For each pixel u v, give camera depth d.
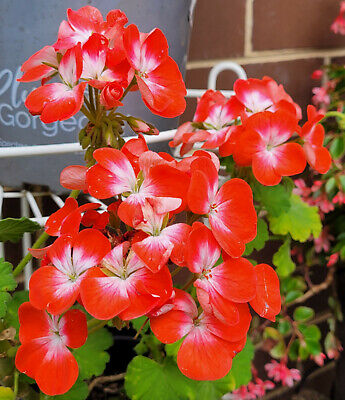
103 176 0.21
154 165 0.21
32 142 0.32
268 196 0.42
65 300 0.20
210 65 0.67
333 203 0.65
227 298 0.21
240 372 0.34
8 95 0.32
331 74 0.66
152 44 0.24
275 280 0.24
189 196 0.21
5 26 0.30
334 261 0.67
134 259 0.20
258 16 0.67
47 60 0.24
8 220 0.26
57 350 0.22
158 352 0.36
